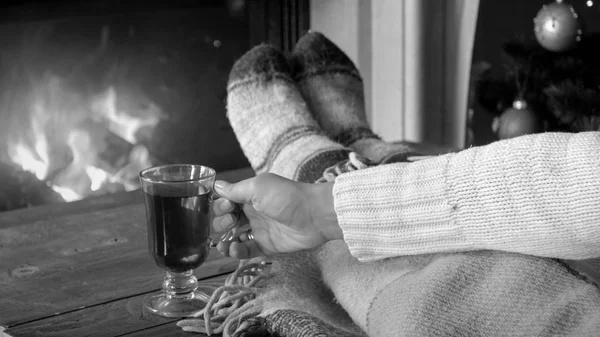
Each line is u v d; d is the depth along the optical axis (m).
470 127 2.09
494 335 0.75
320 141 1.33
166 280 0.92
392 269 0.86
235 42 2.13
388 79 2.22
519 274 0.78
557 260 0.79
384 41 2.20
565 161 0.75
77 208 1.32
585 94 1.68
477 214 0.79
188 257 0.85
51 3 1.87
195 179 0.84
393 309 0.79
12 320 0.87
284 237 0.89
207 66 2.10
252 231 0.92
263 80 1.50
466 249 0.82
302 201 0.85
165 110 2.06
